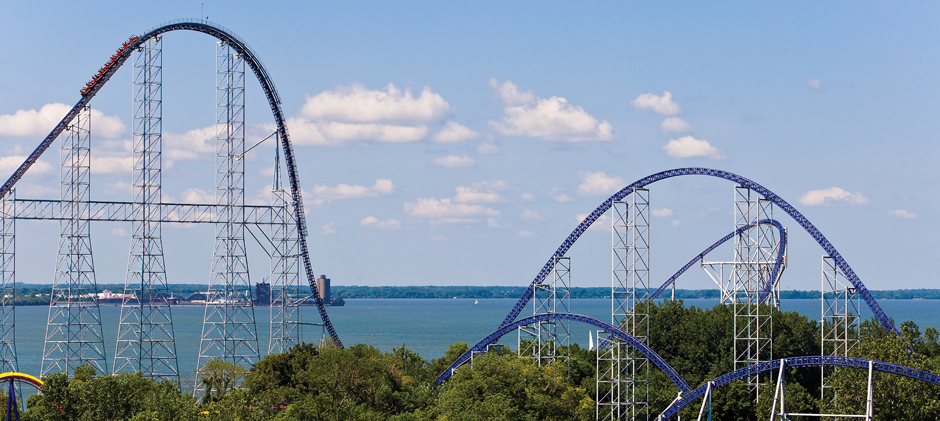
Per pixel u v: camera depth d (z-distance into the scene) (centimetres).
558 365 13662
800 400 12588
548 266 13712
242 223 16038
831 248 13275
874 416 11525
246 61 15912
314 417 11256
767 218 14538
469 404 11712
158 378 17050
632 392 13175
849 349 13888
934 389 11456
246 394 12325
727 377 11512
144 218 15450
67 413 10756
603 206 13262
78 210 15250
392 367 14038
